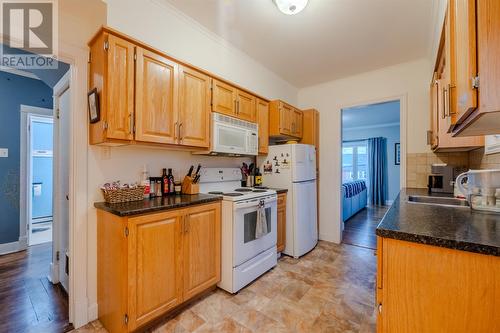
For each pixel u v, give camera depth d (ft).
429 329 2.63
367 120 20.90
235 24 7.48
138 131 5.24
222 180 8.66
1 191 9.71
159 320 5.43
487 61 2.32
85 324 5.35
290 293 6.70
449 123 3.64
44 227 13.38
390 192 22.56
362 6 6.50
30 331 5.13
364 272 8.06
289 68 10.53
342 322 5.44
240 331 5.13
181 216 5.62
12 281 7.31
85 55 5.40
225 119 7.48
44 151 14.89
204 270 6.25
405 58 9.50
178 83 6.13
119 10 5.74
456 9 3.05
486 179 4.10
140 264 4.79
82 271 5.35
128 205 5.23
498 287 2.30
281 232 9.28
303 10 6.69
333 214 11.44
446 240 2.48
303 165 9.85
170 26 6.80
